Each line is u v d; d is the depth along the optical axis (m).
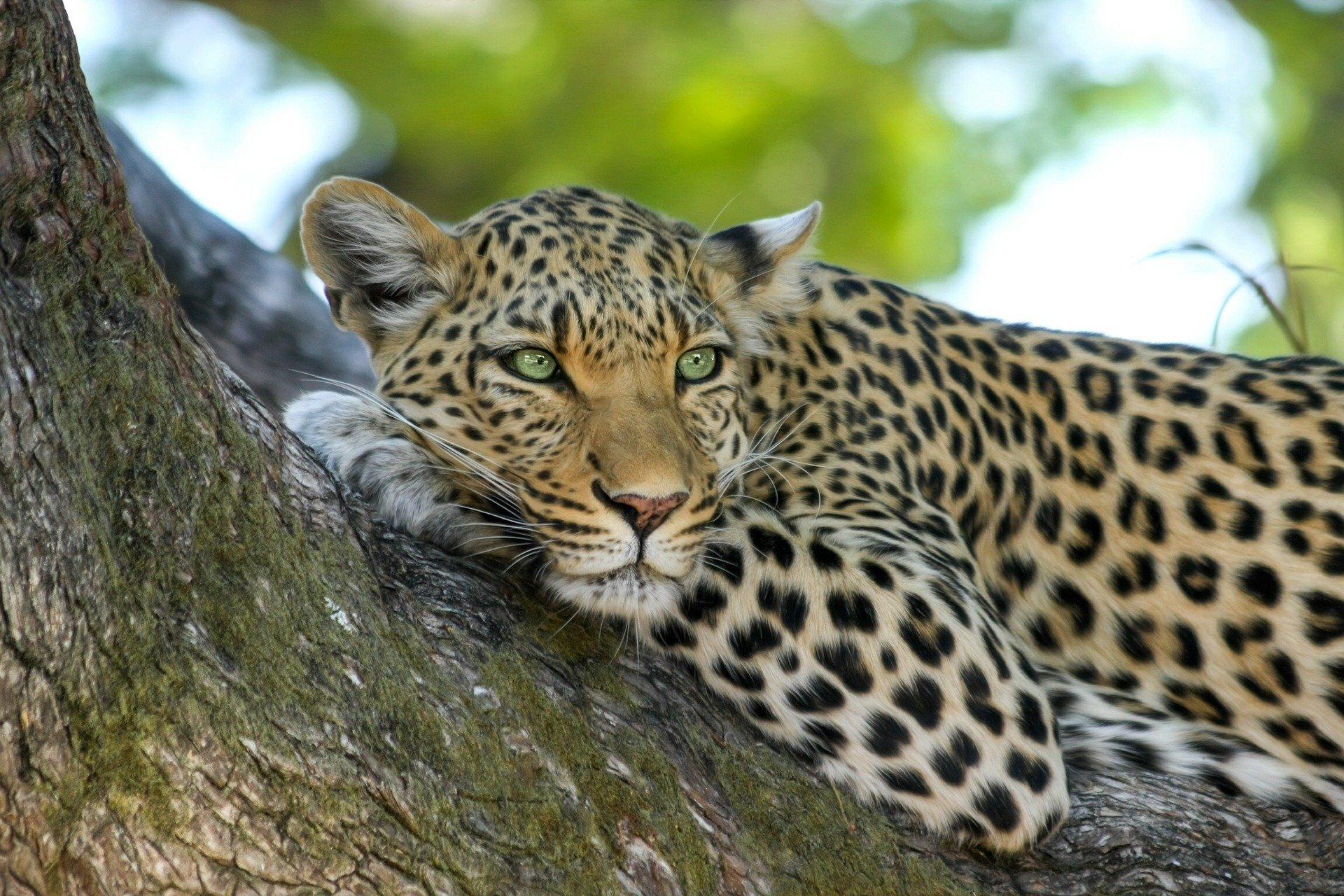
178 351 5.40
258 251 11.90
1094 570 8.84
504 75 18.66
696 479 7.09
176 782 4.93
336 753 5.25
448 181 19.06
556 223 7.64
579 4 18.83
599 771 6.02
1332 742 8.45
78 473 4.86
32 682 4.70
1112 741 8.26
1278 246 9.89
